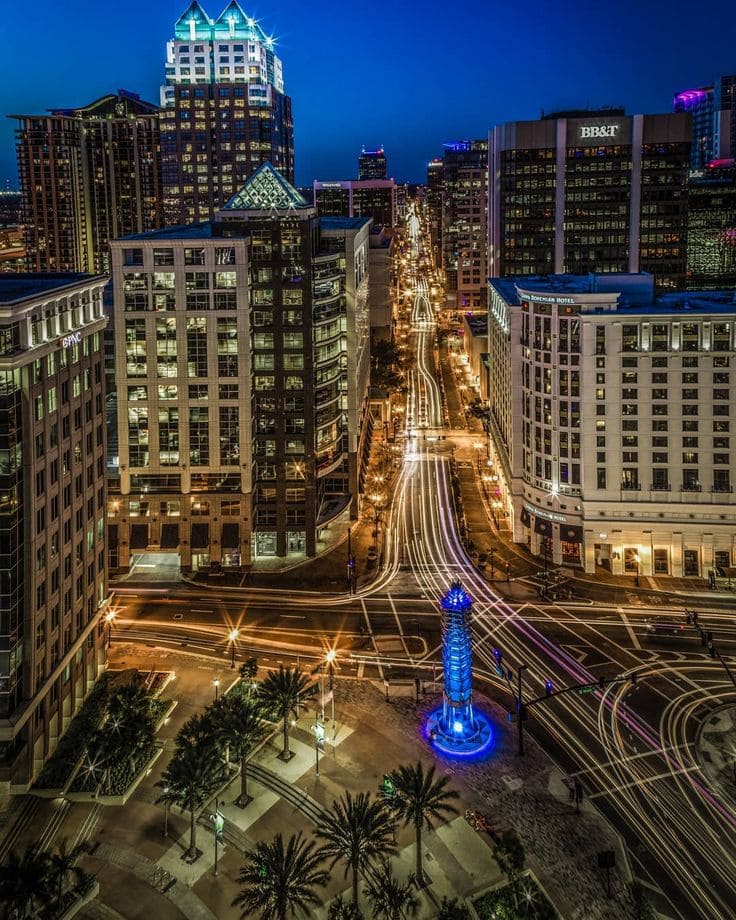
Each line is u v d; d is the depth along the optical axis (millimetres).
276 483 143500
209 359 133625
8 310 76250
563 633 115125
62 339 89000
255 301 137375
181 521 138625
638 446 129625
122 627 119188
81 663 97000
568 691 90062
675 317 124938
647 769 85125
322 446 146125
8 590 77812
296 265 136375
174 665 107750
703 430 126938
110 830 76938
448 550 148000
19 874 61656
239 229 136000
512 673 104188
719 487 128250
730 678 93562
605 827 76688
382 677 104500
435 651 111438
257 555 146375
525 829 76562
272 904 64125
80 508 95938
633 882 69250
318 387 142875
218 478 137625
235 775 84500
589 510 132375
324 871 68000
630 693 99562
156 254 131000
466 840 75438
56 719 89062
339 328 149250
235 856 73625
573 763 86375
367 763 86562
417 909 67250
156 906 68000
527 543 148750
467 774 84750
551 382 134000
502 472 169000
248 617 122500
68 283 94188
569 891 69188
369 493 178000
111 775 83812
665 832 76000
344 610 124688
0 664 78188
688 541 130500
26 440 80062
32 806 80125
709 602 123250
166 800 75938
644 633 114500
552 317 131625
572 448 133250
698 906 67438
